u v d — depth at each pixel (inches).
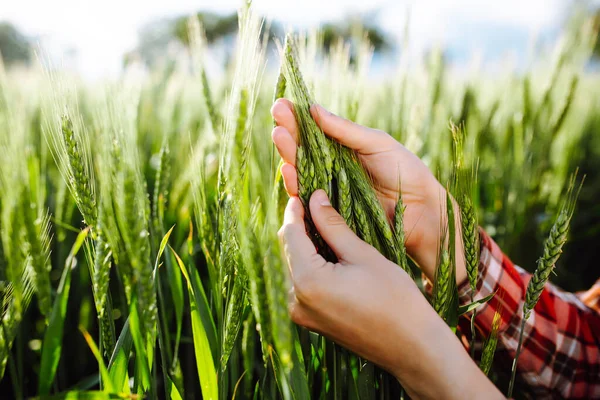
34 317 28.4
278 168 18.0
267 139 20.9
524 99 38.8
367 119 35.7
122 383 16.2
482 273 19.6
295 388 16.4
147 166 42.3
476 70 46.6
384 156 18.6
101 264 15.3
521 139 38.8
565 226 15.6
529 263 37.9
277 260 13.1
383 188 19.1
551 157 43.1
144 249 14.4
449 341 15.0
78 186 15.9
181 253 26.6
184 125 44.4
